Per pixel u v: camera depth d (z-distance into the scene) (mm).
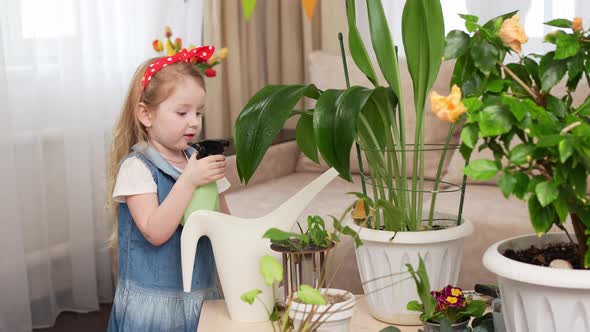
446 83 2629
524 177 871
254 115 1207
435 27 1184
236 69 3254
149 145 1614
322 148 1137
